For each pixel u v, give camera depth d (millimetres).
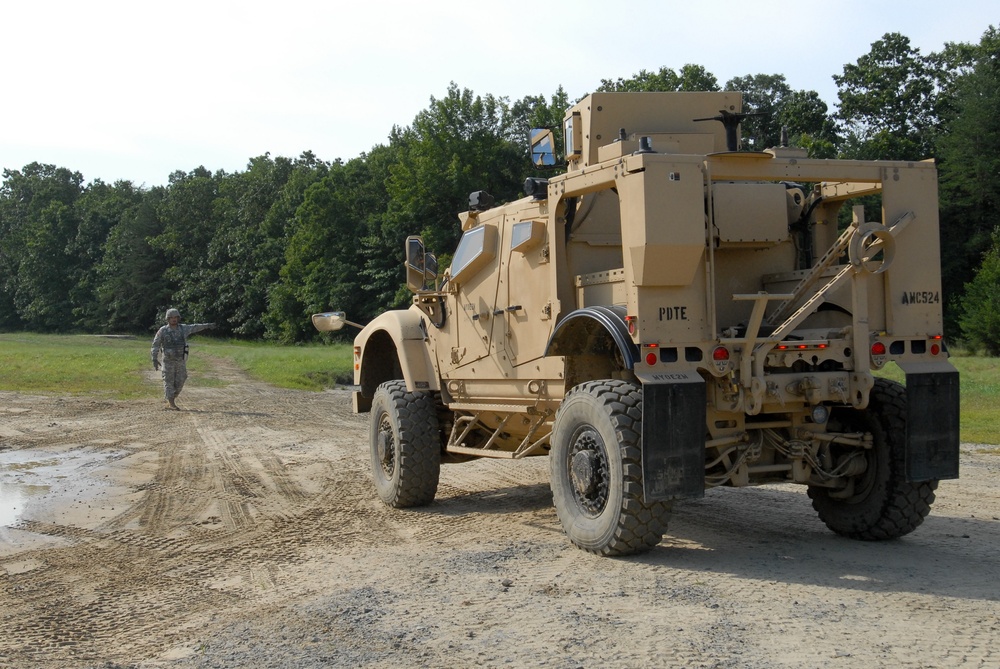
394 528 8023
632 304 6027
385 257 59875
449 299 8805
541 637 4773
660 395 5906
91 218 112312
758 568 6082
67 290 111438
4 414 17922
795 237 7227
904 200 6566
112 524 8578
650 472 5891
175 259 99125
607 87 52688
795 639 4605
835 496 7070
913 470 6465
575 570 6129
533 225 7270
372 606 5504
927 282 6633
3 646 5117
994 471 10422
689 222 5957
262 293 82062
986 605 5156
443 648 4699
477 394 8406
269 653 4797
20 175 147250
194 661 4746
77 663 4809
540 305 7340
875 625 4812
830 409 6750
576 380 7008
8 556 7379
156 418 17547
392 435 9078
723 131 7848
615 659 4406
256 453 13211
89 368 29219
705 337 6105
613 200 7285
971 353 40344
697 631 4766
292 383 26641
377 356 10359
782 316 6562
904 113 57094
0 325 117562
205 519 8695
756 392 6066
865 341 6328
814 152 43188
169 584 6387
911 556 6402
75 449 13688
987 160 45812
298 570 6609
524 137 53688
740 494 9195
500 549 6883
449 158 52312
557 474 6758
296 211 70938
